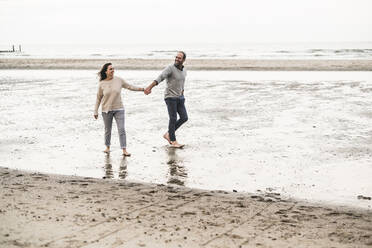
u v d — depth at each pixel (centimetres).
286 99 1659
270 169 736
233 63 4016
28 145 939
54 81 2572
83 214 485
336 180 668
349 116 1276
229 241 406
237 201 554
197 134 1044
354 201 566
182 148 902
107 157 831
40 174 699
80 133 1070
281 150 873
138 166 763
